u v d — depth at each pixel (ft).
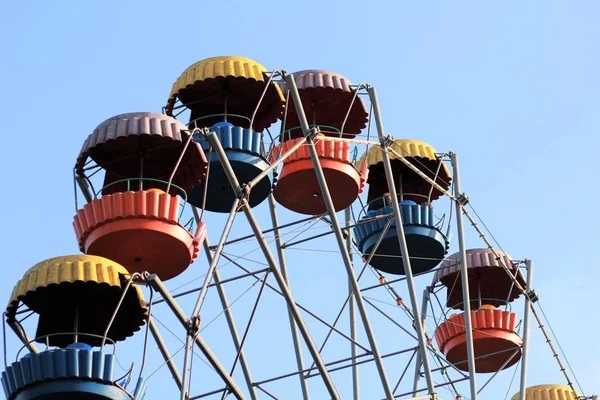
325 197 115.44
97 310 105.40
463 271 131.64
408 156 141.90
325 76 133.28
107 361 96.48
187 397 105.29
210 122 128.98
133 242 105.91
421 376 139.44
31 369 95.71
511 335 144.56
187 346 93.91
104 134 107.86
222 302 122.52
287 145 131.03
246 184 105.29
